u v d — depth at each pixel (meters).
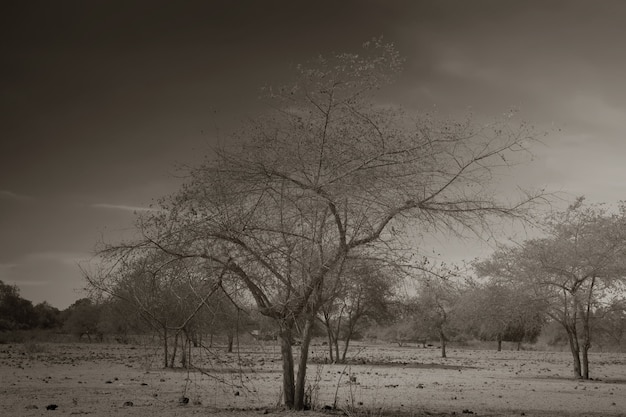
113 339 88.56
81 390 23.55
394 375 37.31
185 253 16.61
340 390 26.06
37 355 52.88
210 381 28.42
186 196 16.23
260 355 56.22
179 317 22.02
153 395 21.83
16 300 120.50
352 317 48.81
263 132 16.42
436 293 17.78
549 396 25.28
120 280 16.77
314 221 16.62
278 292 16.92
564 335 89.38
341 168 16.44
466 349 101.25
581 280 37.44
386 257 16.55
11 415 16.33
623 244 36.97
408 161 16.11
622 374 44.16
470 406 21.11
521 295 37.44
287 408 17.52
